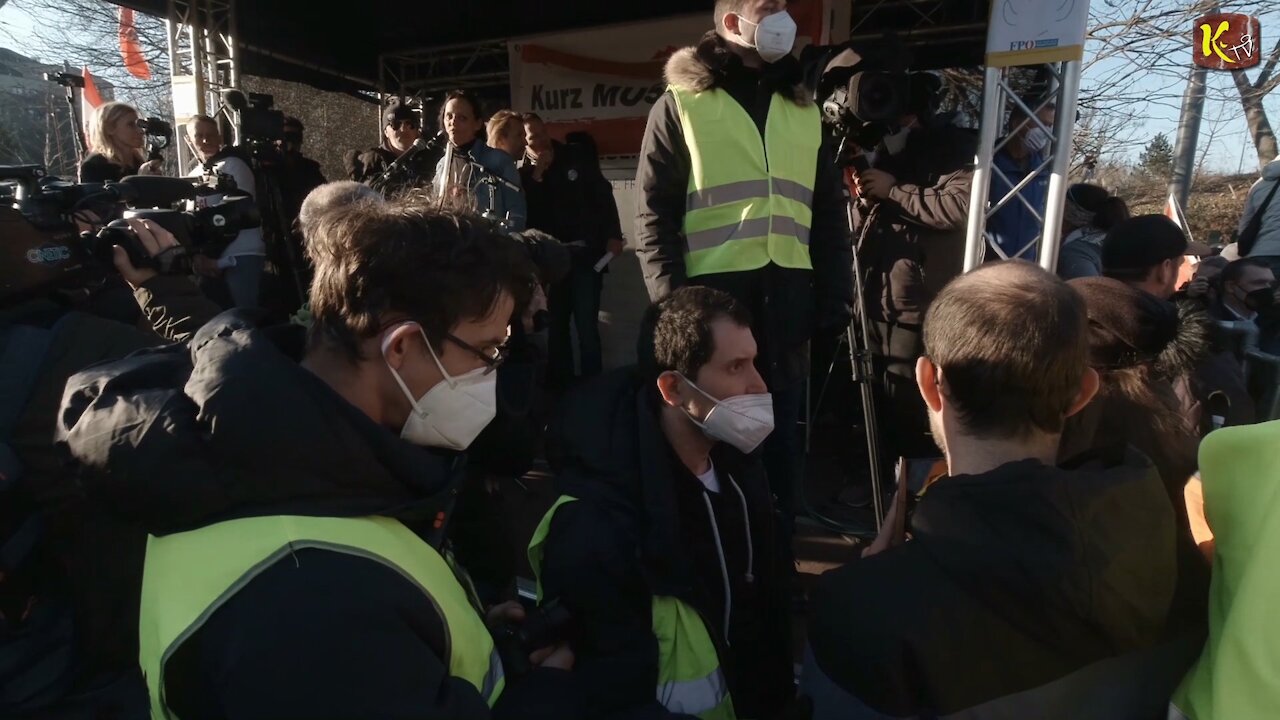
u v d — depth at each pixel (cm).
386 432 98
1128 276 260
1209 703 93
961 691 102
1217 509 101
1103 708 106
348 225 101
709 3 648
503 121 453
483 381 109
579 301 539
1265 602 87
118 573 140
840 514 377
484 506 234
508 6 695
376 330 99
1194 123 804
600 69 685
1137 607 101
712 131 252
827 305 279
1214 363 206
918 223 352
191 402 93
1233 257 562
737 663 182
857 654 107
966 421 113
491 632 144
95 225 171
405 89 802
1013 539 100
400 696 82
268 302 453
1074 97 317
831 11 590
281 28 699
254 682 79
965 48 649
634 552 156
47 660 137
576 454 167
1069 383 109
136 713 140
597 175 539
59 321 145
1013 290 111
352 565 87
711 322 163
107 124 420
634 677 151
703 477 179
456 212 107
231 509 89
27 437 135
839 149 316
